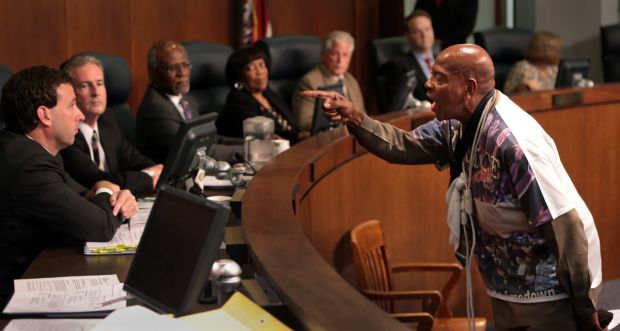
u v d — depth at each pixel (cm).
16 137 312
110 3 688
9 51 637
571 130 552
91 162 414
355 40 860
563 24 927
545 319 294
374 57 694
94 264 281
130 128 543
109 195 319
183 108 523
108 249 293
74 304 242
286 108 577
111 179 394
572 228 276
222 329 190
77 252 296
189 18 739
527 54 715
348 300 186
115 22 693
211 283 230
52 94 316
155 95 511
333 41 599
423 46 684
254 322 192
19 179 302
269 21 783
